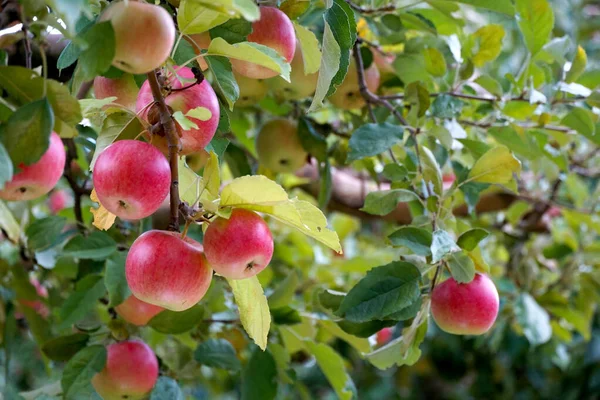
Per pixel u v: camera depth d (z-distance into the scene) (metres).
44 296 1.99
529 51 1.78
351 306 1.53
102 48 1.27
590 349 2.79
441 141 1.69
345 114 1.96
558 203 2.33
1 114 1.30
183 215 1.38
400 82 1.85
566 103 1.79
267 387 1.72
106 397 1.64
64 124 1.32
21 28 1.36
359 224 3.01
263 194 1.34
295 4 1.48
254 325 1.42
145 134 1.39
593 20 3.36
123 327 1.67
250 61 1.37
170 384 1.65
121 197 1.32
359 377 3.46
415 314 1.56
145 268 1.34
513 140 1.80
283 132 1.88
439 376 3.27
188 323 1.67
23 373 2.62
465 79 1.78
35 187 1.31
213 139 1.47
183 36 1.42
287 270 2.20
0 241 2.00
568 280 2.44
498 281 2.35
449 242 1.53
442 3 1.76
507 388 3.06
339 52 1.42
